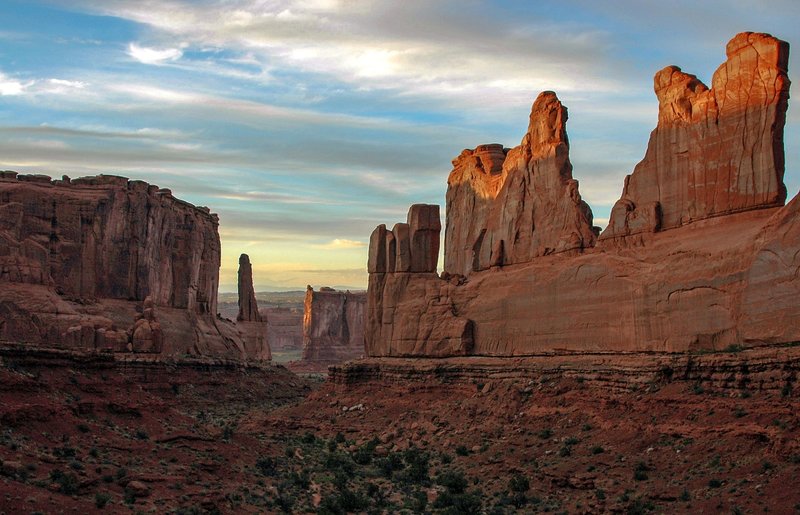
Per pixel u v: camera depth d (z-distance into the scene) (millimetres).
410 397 85750
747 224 62625
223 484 58438
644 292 67062
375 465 73562
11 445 52375
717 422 56969
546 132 82312
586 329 72562
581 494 57562
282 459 70875
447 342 86812
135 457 57938
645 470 56750
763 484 50469
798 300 56969
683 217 67250
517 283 80938
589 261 72688
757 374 57250
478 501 58438
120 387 66750
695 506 50812
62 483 49594
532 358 77500
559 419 68812
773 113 62094
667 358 63812
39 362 62594
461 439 74250
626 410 63969
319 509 57875
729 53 64812
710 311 62406
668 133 68562
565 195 78562
